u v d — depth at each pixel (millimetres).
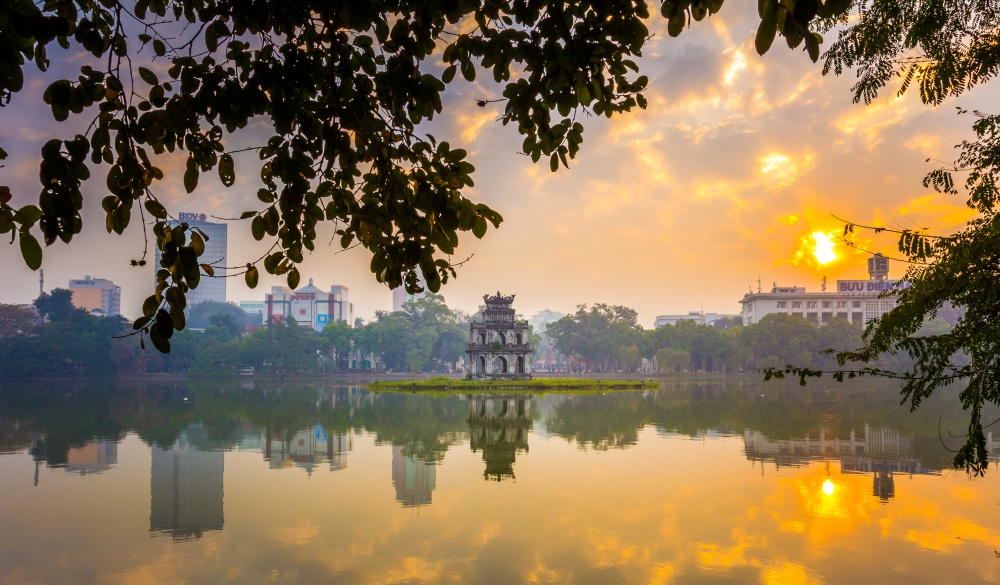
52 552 14984
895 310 8734
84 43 5586
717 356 154000
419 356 155750
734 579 12969
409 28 6156
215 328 168500
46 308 145375
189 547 15297
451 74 6410
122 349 144000
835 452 28672
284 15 5887
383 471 24469
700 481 22234
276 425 41188
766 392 79750
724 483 21891
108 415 49125
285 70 5930
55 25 4824
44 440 34156
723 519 17328
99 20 6371
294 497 20281
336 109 6398
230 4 5738
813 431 36438
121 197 5891
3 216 5352
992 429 36531
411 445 31438
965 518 17312
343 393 82375
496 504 19141
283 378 143750
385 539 15781
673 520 17266
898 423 40375
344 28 6188
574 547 15039
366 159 6984
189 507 19125
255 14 5730
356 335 157375
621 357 157875
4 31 4945
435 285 6914
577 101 6617
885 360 103812
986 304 7887
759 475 23312
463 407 56000
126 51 5953
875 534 15875
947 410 49562
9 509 18953
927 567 13570
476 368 107812
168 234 6062
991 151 8984
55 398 71562
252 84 5965
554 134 6805
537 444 31609
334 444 32031
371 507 18891
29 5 5094
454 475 23594
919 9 8617
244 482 22641
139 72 6012
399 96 6332
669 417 45562
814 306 186375
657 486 21469
